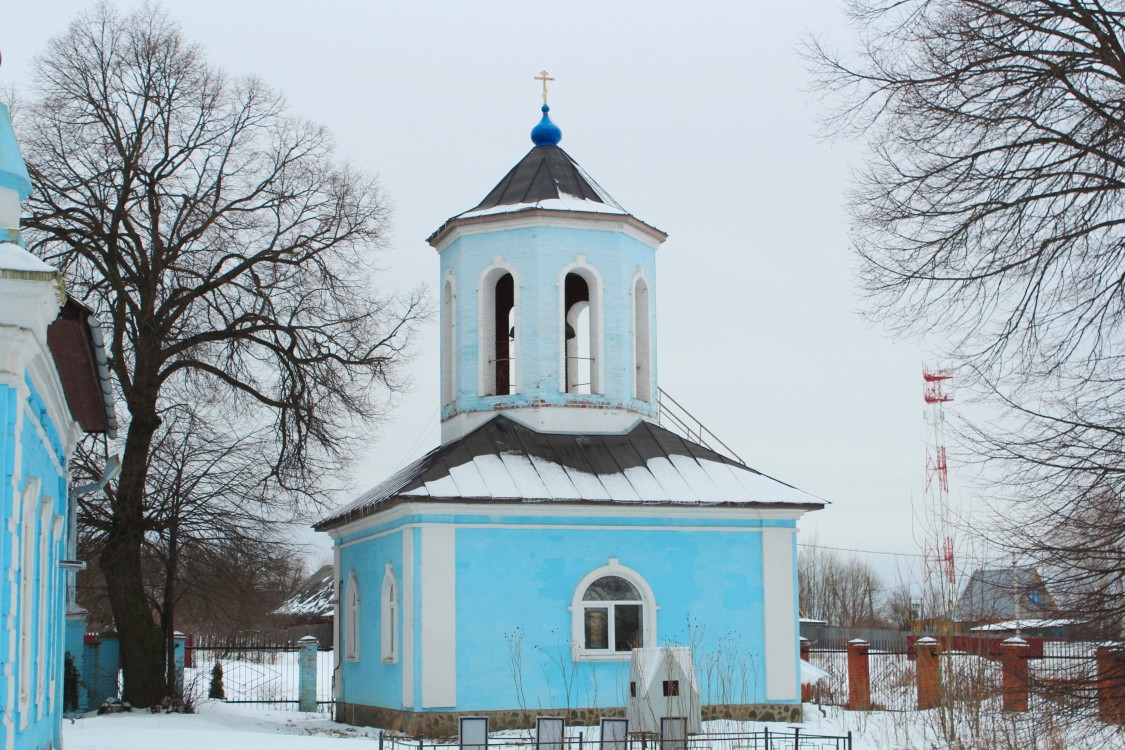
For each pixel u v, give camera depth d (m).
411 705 26.86
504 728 26.94
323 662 59.66
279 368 34.31
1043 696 17.39
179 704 34.03
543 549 27.77
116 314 32.41
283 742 24.56
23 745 15.34
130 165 32.50
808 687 35.03
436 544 27.19
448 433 31.75
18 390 13.80
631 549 28.25
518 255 30.81
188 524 35.91
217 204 33.78
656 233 32.41
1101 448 16.83
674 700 23.05
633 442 30.06
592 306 31.03
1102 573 16.48
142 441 33.31
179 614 43.31
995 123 17.58
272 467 34.97
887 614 85.88
